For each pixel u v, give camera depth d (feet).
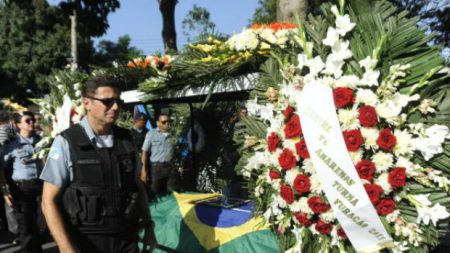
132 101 12.10
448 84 6.53
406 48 6.63
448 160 6.29
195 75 9.46
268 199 7.73
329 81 6.72
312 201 6.72
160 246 10.47
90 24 44.01
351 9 6.95
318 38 7.13
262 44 8.38
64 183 6.89
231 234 9.25
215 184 13.73
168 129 15.08
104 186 7.01
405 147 6.29
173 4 25.57
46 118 14.74
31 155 14.88
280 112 7.30
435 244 6.50
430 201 6.35
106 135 7.33
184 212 10.78
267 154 7.41
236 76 8.91
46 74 68.49
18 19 67.21
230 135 13.58
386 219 6.45
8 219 16.74
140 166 8.02
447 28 15.55
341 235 6.70
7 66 67.77
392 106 6.36
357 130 6.41
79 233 6.94
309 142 6.61
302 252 7.23
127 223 7.39
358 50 6.81
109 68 13.24
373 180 6.43
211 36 10.99
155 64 11.38
